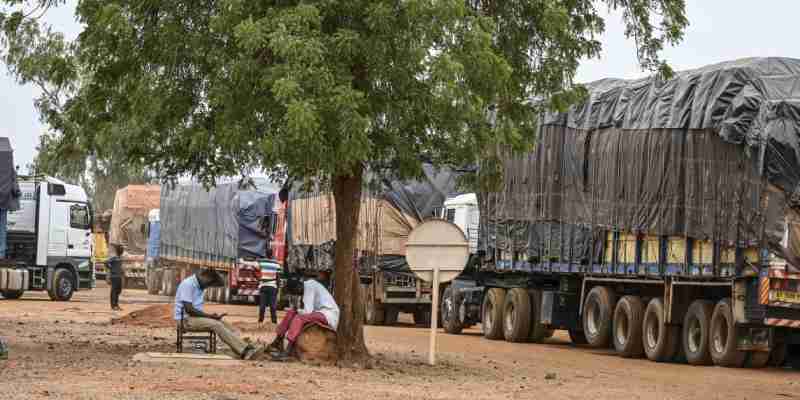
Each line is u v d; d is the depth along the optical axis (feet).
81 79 78.54
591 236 88.53
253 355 64.39
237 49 59.11
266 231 153.48
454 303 113.09
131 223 215.92
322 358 64.34
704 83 74.79
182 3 61.87
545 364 75.77
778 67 72.84
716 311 75.92
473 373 64.90
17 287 140.46
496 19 66.28
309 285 65.21
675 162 76.79
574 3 68.54
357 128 55.26
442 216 118.52
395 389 53.11
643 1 69.77
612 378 66.13
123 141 66.59
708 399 55.77
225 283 159.12
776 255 69.72
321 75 55.11
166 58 61.87
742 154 71.67
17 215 143.74
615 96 84.79
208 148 62.03
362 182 69.82
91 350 68.69
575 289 97.25
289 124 53.42
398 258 122.21
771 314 70.90
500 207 101.91
